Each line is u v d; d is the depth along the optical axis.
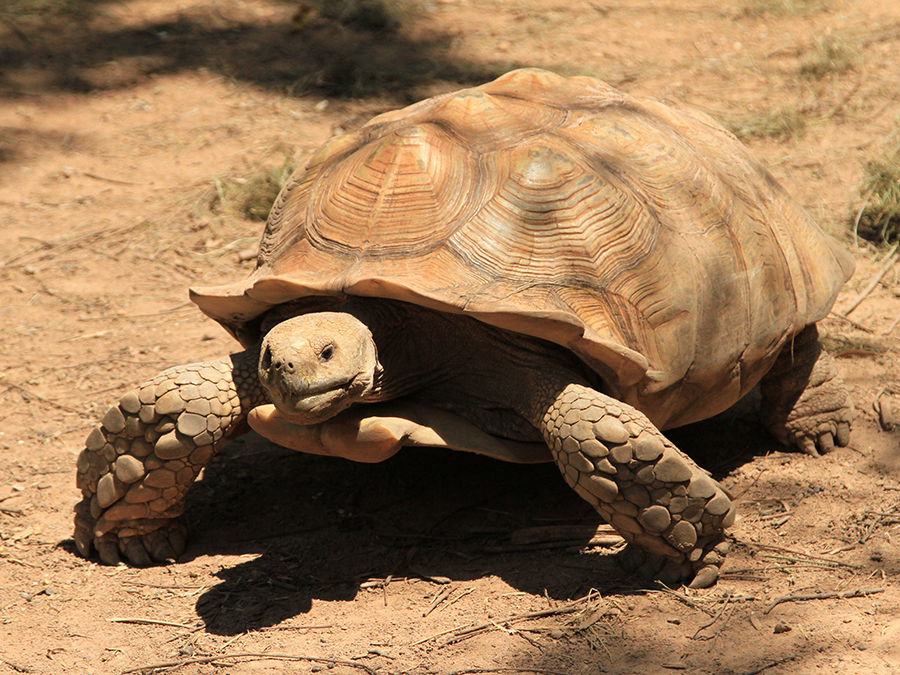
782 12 17.45
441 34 17.11
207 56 16.23
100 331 9.41
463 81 14.94
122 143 13.50
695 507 5.32
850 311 9.05
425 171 5.99
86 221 11.57
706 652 4.91
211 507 6.76
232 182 12.15
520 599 5.51
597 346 5.44
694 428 7.58
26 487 7.00
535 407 5.68
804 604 5.28
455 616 5.38
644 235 5.99
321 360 5.11
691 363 6.00
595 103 6.88
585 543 6.04
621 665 4.86
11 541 6.34
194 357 8.85
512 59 15.84
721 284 6.25
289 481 7.07
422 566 5.97
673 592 5.46
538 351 5.71
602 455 5.25
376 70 15.35
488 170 6.00
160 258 10.78
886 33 16.03
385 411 5.75
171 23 17.80
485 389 5.91
